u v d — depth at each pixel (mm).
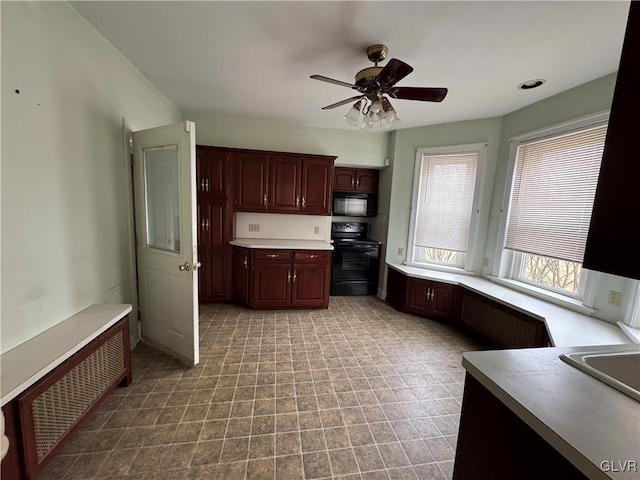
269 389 1984
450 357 2521
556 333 1876
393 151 3891
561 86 2350
